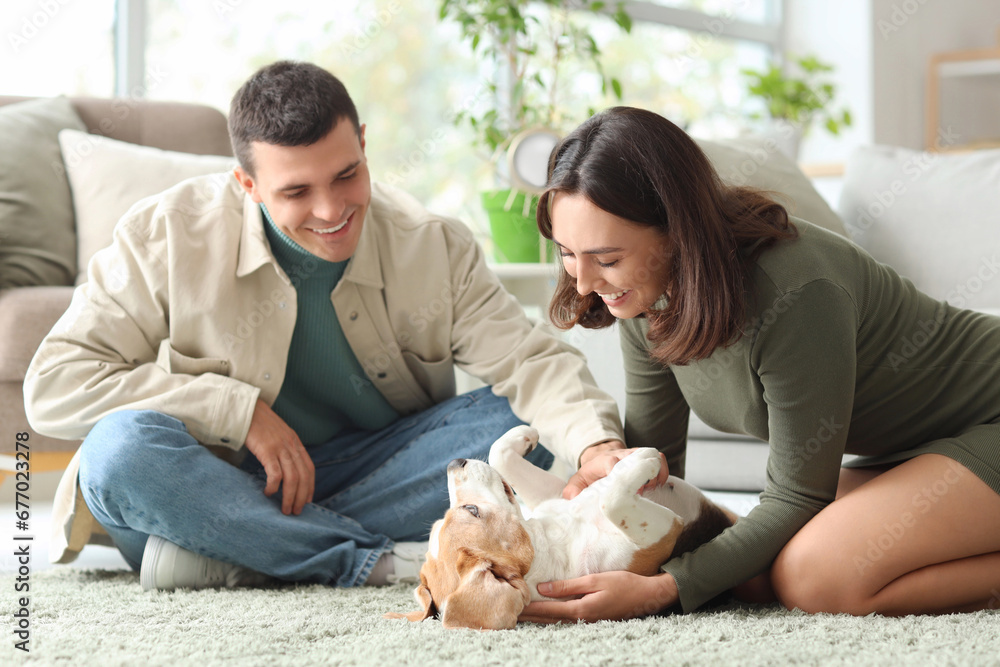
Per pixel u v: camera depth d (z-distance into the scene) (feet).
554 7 9.95
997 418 4.26
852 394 4.03
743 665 3.22
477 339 5.58
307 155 4.63
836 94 14.19
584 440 4.77
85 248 7.72
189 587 4.83
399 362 5.71
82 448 4.79
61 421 4.97
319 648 3.61
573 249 3.88
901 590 4.04
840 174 12.37
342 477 5.78
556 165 3.92
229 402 5.00
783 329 3.93
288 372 5.62
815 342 3.91
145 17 10.17
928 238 7.98
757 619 3.94
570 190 3.80
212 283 5.19
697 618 3.96
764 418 4.38
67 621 4.06
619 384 7.87
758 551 4.09
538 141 8.54
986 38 16.28
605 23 12.84
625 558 4.12
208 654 3.49
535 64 11.73
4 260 7.29
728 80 14.34
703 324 3.82
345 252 5.04
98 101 8.96
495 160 9.20
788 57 12.89
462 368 5.69
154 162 8.11
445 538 4.08
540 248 8.48
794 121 11.91
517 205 8.56
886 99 14.25
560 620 4.00
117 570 5.42
